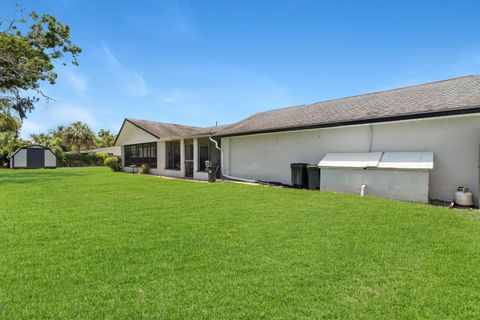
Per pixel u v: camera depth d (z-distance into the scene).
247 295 3.16
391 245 4.76
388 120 10.08
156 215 7.05
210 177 16.09
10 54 17.58
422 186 9.25
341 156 11.61
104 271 3.77
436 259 4.16
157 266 3.93
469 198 8.71
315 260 4.13
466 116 9.02
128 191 11.62
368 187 10.33
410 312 2.83
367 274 3.67
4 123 32.16
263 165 15.41
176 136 20.16
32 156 34.16
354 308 2.91
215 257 4.25
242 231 5.61
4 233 5.48
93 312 2.83
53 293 3.19
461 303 2.98
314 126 12.17
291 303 3.01
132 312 2.83
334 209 7.62
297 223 6.20
